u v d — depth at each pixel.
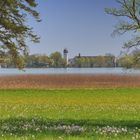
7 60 29.58
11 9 28.28
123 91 74.25
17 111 41.72
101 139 20.36
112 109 44.97
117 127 27.03
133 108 46.28
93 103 54.44
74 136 21.11
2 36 28.33
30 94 68.25
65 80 104.25
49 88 82.56
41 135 21.41
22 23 28.88
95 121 32.12
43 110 43.19
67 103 54.19
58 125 26.64
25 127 25.03
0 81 98.12
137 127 27.38
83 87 85.31
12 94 68.12
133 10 30.44
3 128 24.16
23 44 29.20
